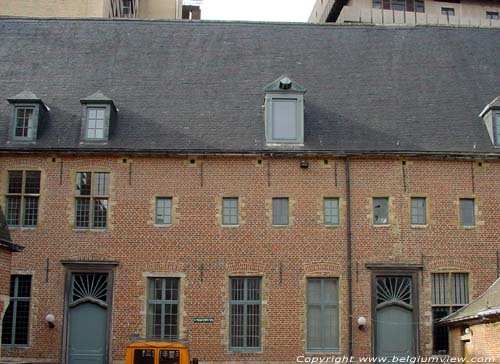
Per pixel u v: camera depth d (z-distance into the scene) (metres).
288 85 22.44
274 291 21.12
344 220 21.55
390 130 22.64
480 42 26.45
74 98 23.62
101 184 21.86
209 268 21.25
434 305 21.14
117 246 21.36
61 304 21.02
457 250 21.44
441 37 26.50
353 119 23.00
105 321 21.06
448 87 24.41
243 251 21.34
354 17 41.00
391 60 25.42
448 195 21.78
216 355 20.77
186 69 24.91
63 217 21.56
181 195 21.70
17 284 21.20
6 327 20.95
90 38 26.16
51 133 22.36
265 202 21.66
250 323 21.08
